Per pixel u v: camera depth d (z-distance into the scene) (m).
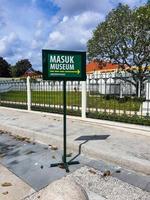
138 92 9.41
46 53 4.69
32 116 10.47
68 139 6.34
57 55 4.79
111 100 9.48
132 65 16.52
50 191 2.86
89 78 9.52
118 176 4.49
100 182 4.26
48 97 11.03
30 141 7.05
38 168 4.96
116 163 5.01
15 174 4.72
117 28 16.09
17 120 9.53
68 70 4.91
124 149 5.43
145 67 16.25
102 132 7.18
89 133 7.04
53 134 6.91
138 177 4.43
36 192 3.99
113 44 16.30
